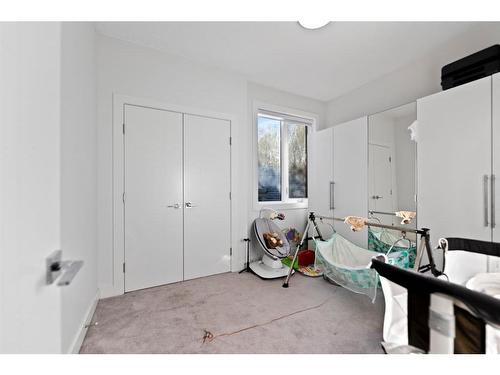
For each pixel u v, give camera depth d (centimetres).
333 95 360
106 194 216
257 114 323
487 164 171
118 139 222
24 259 60
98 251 212
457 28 204
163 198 245
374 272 184
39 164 70
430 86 246
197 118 266
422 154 213
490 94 169
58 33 95
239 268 296
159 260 243
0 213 50
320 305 202
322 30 206
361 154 288
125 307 197
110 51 218
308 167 379
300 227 369
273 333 161
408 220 222
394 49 236
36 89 69
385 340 91
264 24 198
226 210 287
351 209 301
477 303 59
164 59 244
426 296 74
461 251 134
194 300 211
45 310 72
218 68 278
